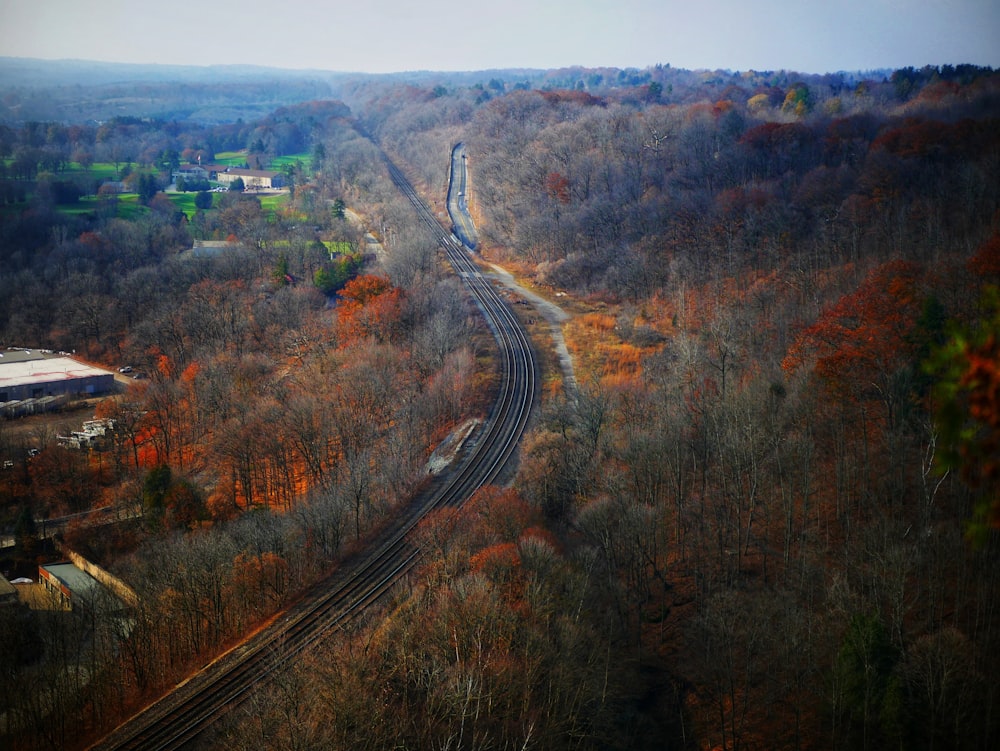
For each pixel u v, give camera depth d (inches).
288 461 5004.9
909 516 3339.1
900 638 2726.4
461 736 2488.9
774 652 2913.4
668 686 3078.2
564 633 2824.8
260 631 3260.3
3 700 3036.4
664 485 3848.4
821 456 3831.2
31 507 5477.4
